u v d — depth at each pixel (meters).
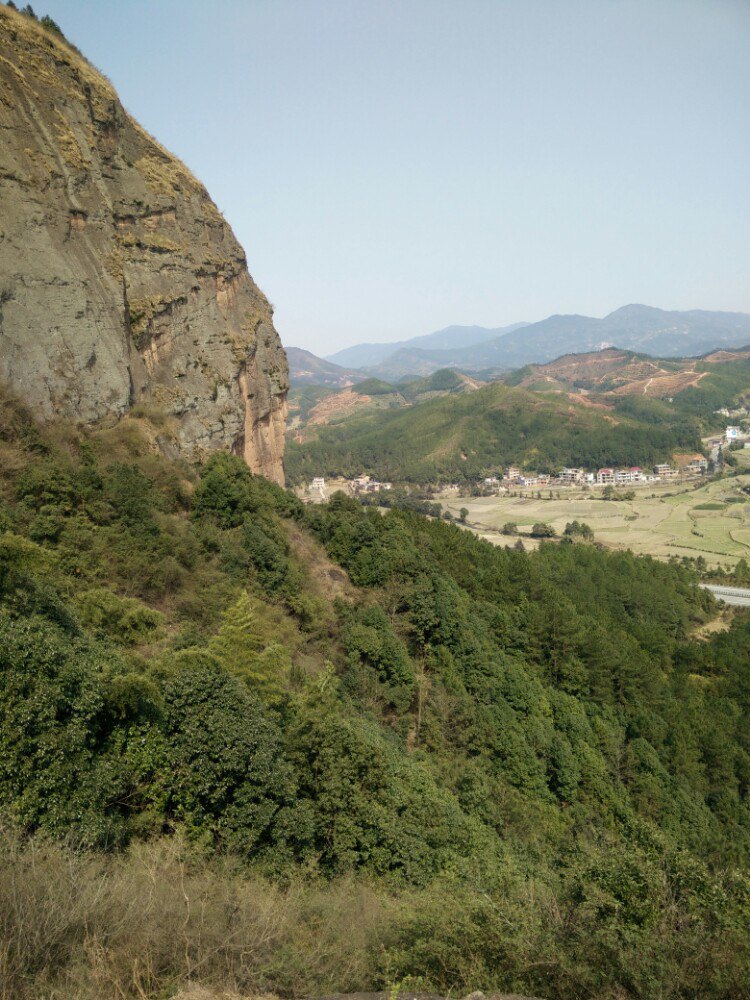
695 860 9.49
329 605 32.75
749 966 7.61
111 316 33.34
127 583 22.50
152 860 10.12
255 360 46.31
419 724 28.94
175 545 26.14
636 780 33.88
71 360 30.42
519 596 46.72
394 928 9.91
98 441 29.72
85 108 35.81
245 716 13.02
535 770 29.34
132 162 39.22
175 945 7.87
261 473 46.78
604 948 8.33
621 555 81.62
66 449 27.42
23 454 25.28
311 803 13.72
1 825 8.89
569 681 41.16
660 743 39.22
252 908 9.41
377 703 27.56
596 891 9.14
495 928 9.03
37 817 9.70
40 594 14.20
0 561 14.08
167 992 7.30
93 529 23.86
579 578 65.62
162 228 39.66
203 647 18.77
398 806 15.69
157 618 19.30
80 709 10.88
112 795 10.87
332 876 12.72
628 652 46.50
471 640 36.09
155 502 28.30
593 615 55.81
